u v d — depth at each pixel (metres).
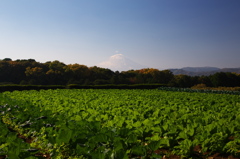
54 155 5.80
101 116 9.42
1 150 5.38
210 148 6.10
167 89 38.97
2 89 34.72
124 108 11.42
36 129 8.20
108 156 4.97
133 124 7.55
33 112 10.05
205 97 21.16
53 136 6.29
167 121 8.24
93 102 14.61
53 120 8.66
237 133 6.95
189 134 6.54
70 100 15.85
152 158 5.34
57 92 26.27
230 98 19.91
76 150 5.57
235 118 9.46
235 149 5.87
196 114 10.35
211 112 11.16
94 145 5.80
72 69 78.75
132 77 86.56
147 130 6.96
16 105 12.75
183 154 5.95
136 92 27.64
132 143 6.01
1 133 6.98
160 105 13.66
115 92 27.66
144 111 10.87
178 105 13.71
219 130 6.86
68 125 7.49
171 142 6.40
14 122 9.65
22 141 5.96
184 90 35.69
